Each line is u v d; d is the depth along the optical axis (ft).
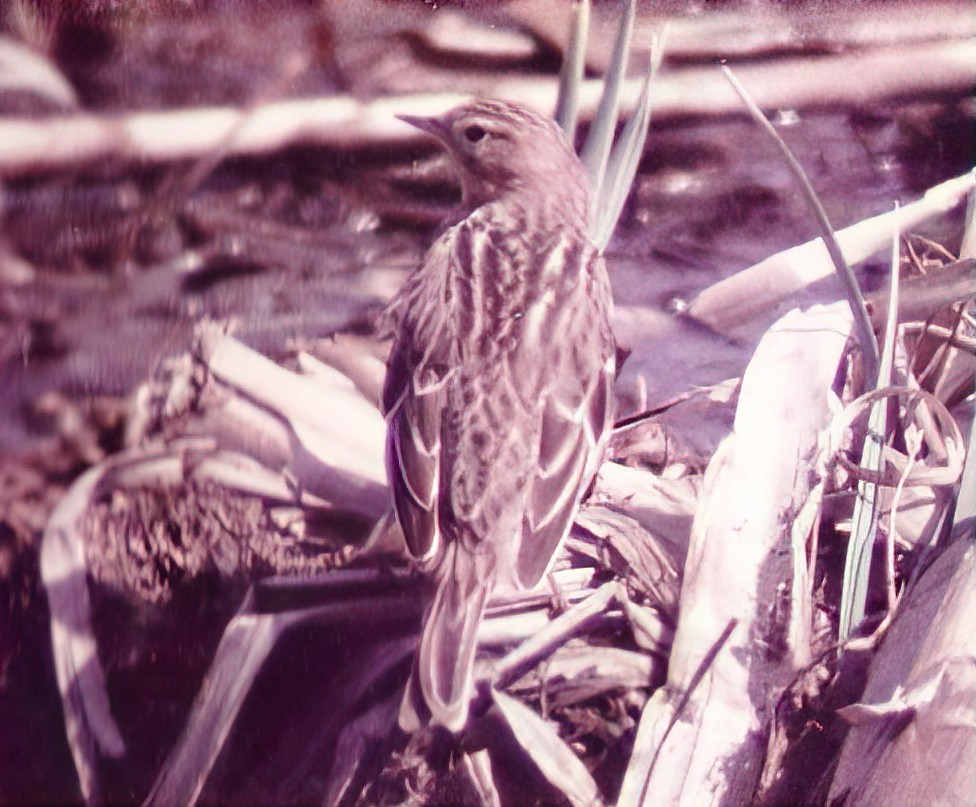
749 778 4.94
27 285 5.24
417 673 4.96
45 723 5.08
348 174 5.38
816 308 5.09
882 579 5.04
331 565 5.08
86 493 5.11
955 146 5.39
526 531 4.99
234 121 5.36
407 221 5.35
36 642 5.10
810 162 5.38
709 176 5.36
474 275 5.09
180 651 5.08
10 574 5.12
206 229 5.31
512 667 5.02
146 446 5.14
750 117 5.42
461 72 5.44
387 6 5.47
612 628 5.04
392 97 5.41
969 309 5.13
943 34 5.43
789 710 4.96
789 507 5.01
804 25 5.47
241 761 5.03
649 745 4.95
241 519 5.10
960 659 4.91
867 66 5.40
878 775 4.90
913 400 5.09
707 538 5.00
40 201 5.29
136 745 5.06
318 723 5.03
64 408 5.16
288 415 5.12
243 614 5.05
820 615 5.02
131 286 5.24
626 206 5.34
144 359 5.18
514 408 5.02
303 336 5.21
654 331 5.20
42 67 5.38
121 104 5.38
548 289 5.08
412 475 5.02
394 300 5.17
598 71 5.48
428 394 5.03
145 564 5.10
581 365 5.06
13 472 5.14
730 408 5.12
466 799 4.99
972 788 4.87
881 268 5.20
